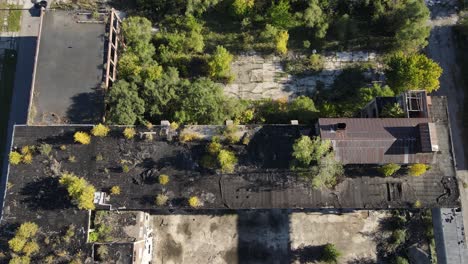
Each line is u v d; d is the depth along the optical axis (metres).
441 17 59.03
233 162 45.47
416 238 50.28
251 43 57.34
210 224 51.09
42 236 44.09
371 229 50.66
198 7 57.22
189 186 45.41
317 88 55.69
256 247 50.34
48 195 45.22
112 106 48.53
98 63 50.50
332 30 57.59
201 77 55.22
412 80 49.19
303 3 57.53
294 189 45.03
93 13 51.72
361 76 56.00
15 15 59.12
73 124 47.72
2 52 57.78
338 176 44.59
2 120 55.41
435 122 46.19
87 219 44.53
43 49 50.78
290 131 46.69
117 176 45.66
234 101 51.28
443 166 45.16
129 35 53.41
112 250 43.78
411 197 44.66
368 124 43.19
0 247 44.06
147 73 51.88
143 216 47.56
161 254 50.53
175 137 46.97
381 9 56.69
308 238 50.50
